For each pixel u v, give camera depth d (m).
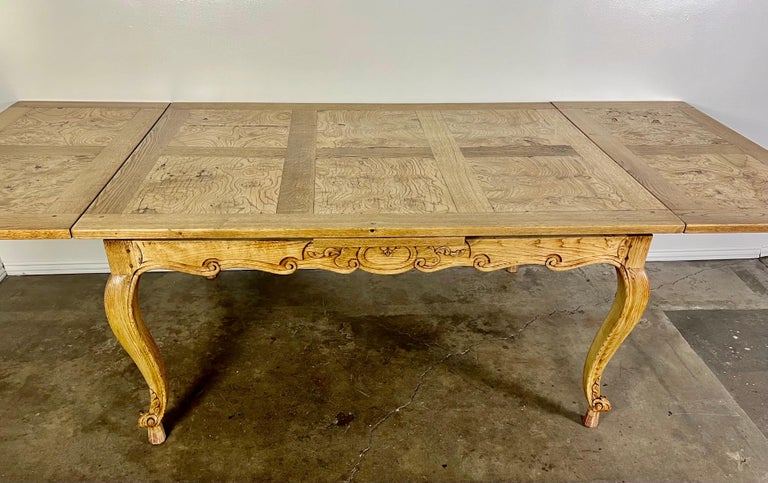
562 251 1.37
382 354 1.95
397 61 1.98
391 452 1.60
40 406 1.70
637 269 1.40
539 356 1.96
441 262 1.36
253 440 1.62
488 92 2.06
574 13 1.93
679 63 2.05
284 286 2.27
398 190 1.42
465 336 2.04
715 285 2.33
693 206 1.35
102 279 2.26
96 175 1.44
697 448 1.63
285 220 1.26
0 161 1.50
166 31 1.87
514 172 1.52
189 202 1.33
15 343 1.93
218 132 1.74
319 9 1.87
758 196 1.41
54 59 1.88
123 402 1.73
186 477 1.52
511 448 1.62
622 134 1.79
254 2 1.84
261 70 1.96
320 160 1.57
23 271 2.24
